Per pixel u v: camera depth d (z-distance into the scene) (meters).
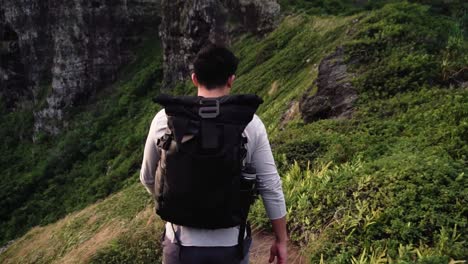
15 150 41.31
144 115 33.88
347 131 7.96
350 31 13.11
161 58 37.78
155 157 2.60
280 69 23.62
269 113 18.14
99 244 9.66
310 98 10.69
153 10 41.53
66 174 33.38
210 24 30.25
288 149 7.49
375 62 10.20
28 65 41.97
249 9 29.78
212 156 2.28
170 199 2.42
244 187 2.44
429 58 9.25
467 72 8.47
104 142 33.94
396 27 11.03
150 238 6.31
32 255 17.41
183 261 2.54
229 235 2.54
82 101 39.22
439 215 4.18
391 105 8.28
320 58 20.00
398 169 4.98
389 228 4.23
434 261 3.64
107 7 38.72
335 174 5.64
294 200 5.51
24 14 40.53
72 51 38.25
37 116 40.41
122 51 40.16
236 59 2.56
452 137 5.95
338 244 4.39
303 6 29.22
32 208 30.88
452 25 10.95
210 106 2.34
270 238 5.36
